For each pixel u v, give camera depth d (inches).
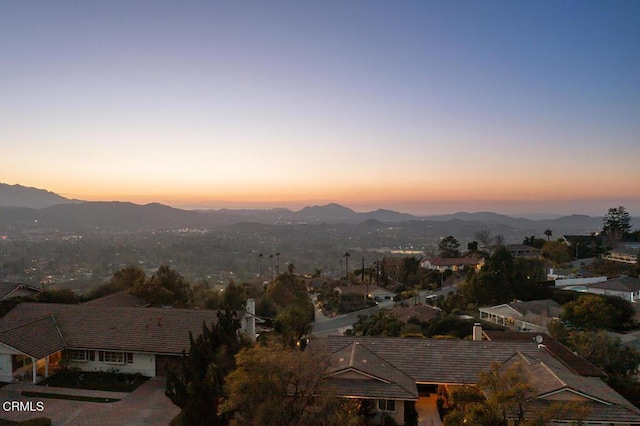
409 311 2353.6
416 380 1024.9
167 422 956.0
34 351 1186.0
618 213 4461.1
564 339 1558.8
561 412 735.7
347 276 4835.1
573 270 3142.2
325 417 746.2
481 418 716.7
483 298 2507.4
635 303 2182.6
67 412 1005.2
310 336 1676.9
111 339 1289.4
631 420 814.5
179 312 1409.9
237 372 739.4
